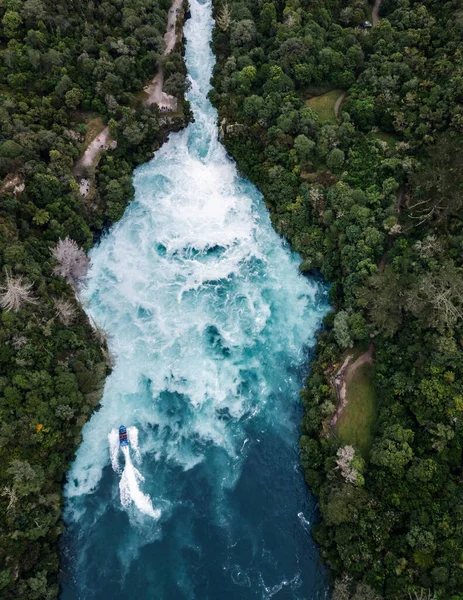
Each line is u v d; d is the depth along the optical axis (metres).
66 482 88.12
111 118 120.62
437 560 73.44
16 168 103.06
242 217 119.69
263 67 125.12
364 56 126.38
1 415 80.56
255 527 85.31
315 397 92.25
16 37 123.12
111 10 132.38
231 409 96.50
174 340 103.56
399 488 79.50
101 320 104.94
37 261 98.19
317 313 106.44
